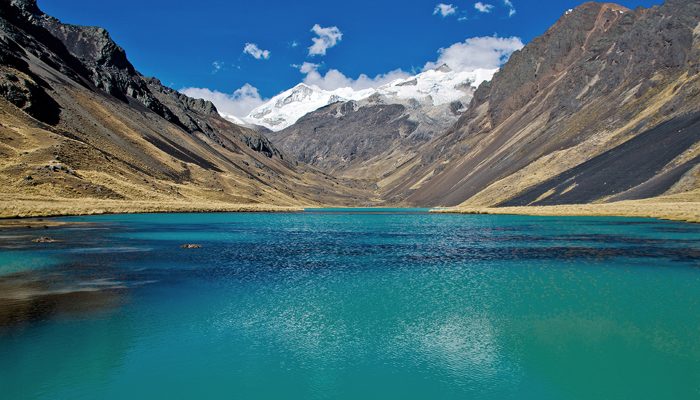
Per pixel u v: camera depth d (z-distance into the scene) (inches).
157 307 1105.4
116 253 1888.5
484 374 775.7
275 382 735.1
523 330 978.7
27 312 1039.0
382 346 888.3
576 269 1652.3
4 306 1080.2
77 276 1413.6
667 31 7815.0
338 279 1464.1
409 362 819.4
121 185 5280.5
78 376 738.8
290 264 1738.4
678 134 5556.1
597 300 1206.3
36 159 4758.9
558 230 3206.2
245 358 822.5
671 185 4734.3
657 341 919.0
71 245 2069.4
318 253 2066.9
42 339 883.4
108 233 2637.8
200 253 1968.5
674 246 2220.7
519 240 2623.0
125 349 847.7
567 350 873.5
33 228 2682.1
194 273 1513.3
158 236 2603.3
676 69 7190.0
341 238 2787.9
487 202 7391.7
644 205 4392.2
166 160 7445.9
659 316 1070.4
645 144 5866.1
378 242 2559.1
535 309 1124.5
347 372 776.9
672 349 879.1
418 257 1961.1
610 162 6038.4
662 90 6973.4
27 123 5502.0
